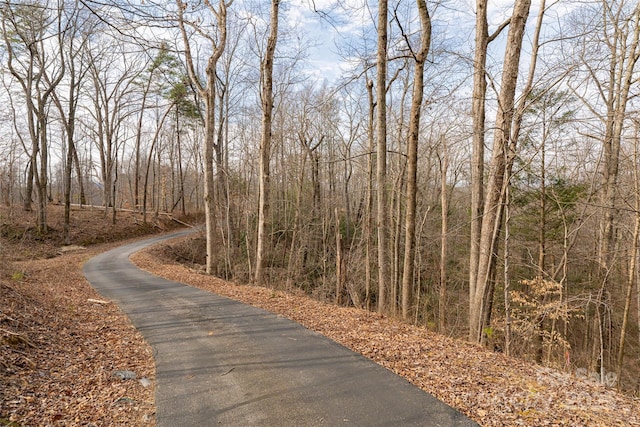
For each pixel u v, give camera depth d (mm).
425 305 14852
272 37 12516
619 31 10289
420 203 17828
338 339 6527
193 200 57344
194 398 4371
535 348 10953
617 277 11328
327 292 17188
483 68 7484
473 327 8180
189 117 34031
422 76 9539
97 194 65562
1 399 3896
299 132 21766
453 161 14367
